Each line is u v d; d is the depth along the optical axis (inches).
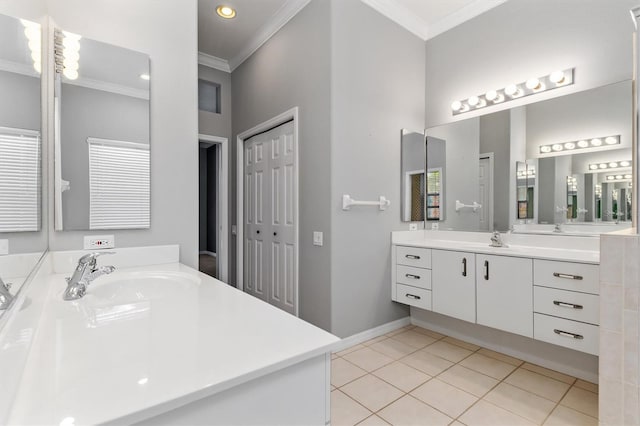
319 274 97.3
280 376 25.8
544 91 92.1
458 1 105.3
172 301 41.3
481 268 86.0
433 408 66.0
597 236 81.9
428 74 121.9
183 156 75.0
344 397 69.9
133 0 68.7
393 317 111.3
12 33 36.1
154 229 70.9
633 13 57.0
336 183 94.0
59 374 22.3
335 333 94.0
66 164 59.8
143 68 69.3
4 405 18.7
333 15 93.1
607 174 80.9
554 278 72.5
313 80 99.0
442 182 116.3
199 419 21.7
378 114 105.7
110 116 65.0
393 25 110.4
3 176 31.1
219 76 147.3
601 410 56.3
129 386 20.9
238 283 141.5
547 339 73.7
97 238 63.6
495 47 102.7
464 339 101.8
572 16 86.7
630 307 53.5
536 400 68.9
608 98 80.7
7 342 26.9
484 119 105.1
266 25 117.9
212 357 25.3
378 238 105.8
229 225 150.3
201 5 106.6
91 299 42.7
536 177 93.1
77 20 62.1
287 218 112.2
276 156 119.0
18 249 34.4
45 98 56.0
